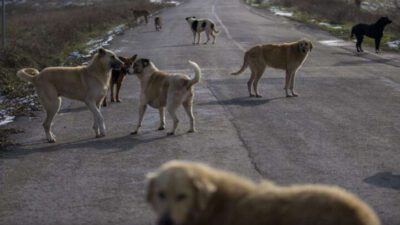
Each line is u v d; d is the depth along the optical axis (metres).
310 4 52.97
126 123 12.80
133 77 19.36
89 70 11.79
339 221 4.10
